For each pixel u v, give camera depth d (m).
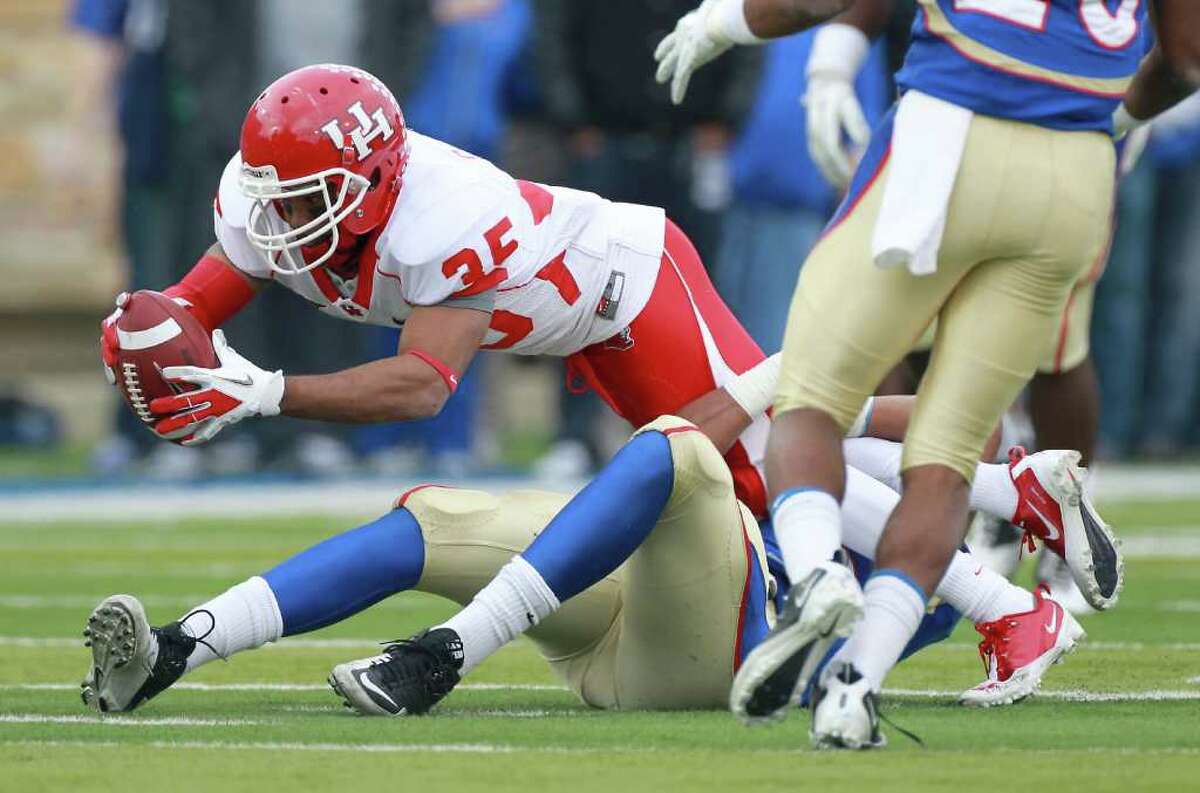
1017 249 12.52
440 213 14.51
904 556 12.45
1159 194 41.91
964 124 12.47
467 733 13.05
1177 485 38.97
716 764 11.91
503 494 14.63
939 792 11.06
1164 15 13.23
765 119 34.78
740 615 14.02
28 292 54.66
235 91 35.47
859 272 12.61
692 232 35.28
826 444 12.61
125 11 38.12
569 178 35.38
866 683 12.12
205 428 13.87
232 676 16.66
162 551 28.38
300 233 14.52
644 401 16.02
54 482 40.31
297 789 11.16
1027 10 12.50
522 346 15.65
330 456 40.44
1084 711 14.30
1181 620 20.62
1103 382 41.34
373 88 14.46
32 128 54.62
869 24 21.25
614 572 14.61
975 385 12.65
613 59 34.44
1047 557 21.00
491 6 36.22
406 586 14.29
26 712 14.19
